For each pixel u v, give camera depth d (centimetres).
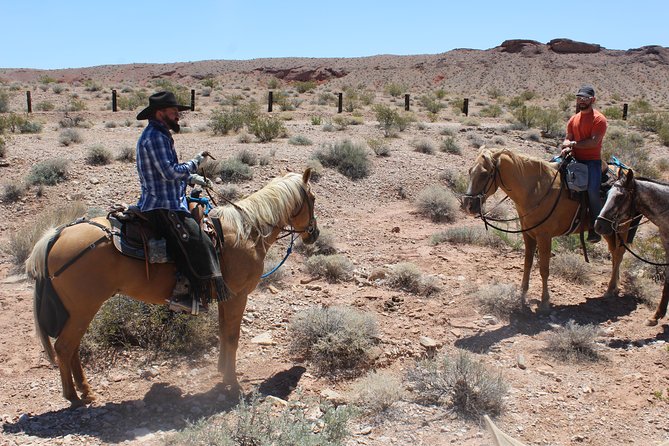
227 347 625
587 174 854
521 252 1171
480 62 11244
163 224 550
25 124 2320
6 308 806
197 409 579
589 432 559
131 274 554
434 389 615
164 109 530
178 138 2169
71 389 566
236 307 615
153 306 728
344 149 1764
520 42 12081
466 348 737
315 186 1563
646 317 856
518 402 607
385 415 575
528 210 842
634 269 1052
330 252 1137
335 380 655
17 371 653
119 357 684
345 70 11150
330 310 759
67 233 544
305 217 672
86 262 534
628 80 10044
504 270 1049
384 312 843
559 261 1034
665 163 2239
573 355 712
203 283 564
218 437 484
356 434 541
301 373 667
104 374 652
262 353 710
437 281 950
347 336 698
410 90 8831
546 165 854
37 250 538
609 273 1054
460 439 537
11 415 563
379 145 1934
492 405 588
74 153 1627
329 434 516
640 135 2925
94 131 2309
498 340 761
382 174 1730
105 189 1355
